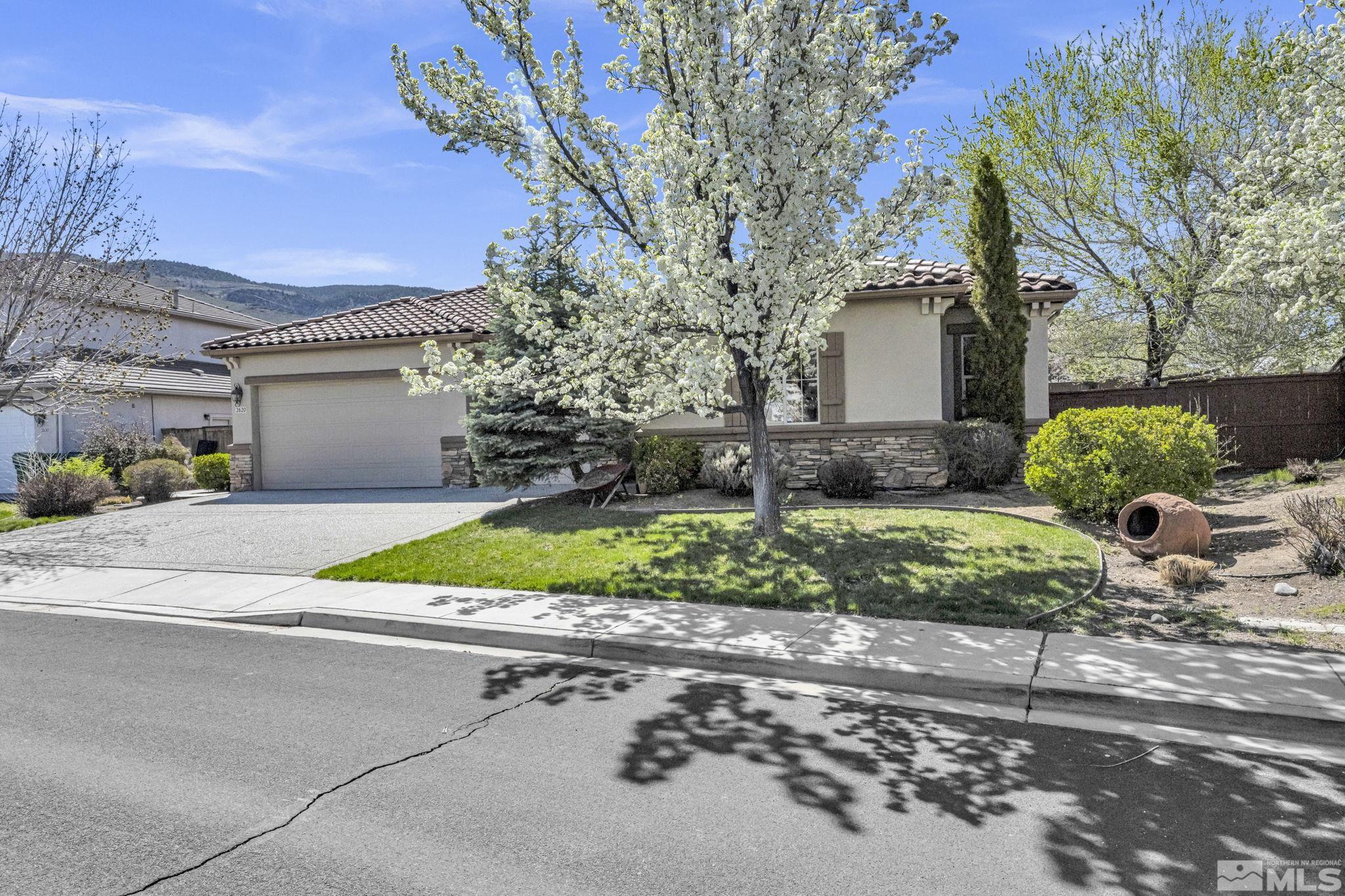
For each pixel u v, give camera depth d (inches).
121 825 142.5
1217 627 241.9
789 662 225.5
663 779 159.9
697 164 318.0
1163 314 714.2
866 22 307.1
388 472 682.2
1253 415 579.5
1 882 123.7
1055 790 153.3
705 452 551.8
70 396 637.9
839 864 127.6
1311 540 293.7
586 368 375.9
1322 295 335.3
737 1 335.6
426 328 653.3
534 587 319.6
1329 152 305.7
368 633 286.2
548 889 121.3
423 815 145.6
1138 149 679.1
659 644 242.5
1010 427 537.0
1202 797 149.3
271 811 147.4
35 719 197.9
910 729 185.0
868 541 363.6
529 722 192.5
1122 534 341.7
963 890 120.3
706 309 325.7
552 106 350.0
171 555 427.8
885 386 559.5
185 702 210.8
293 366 697.6
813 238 335.9
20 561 429.1
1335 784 153.6
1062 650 225.0
